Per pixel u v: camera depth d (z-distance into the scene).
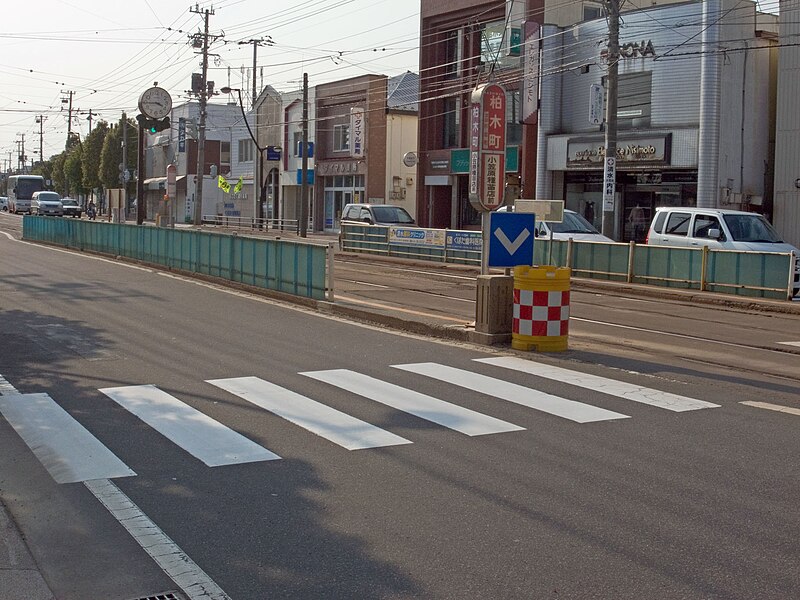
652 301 21.05
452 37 45.59
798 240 31.88
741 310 19.52
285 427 8.49
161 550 5.57
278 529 5.90
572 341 14.21
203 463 7.36
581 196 37.91
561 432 8.31
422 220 47.22
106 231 31.11
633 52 34.16
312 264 17.84
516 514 6.16
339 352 12.70
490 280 13.20
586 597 4.86
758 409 9.34
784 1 31.81
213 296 19.64
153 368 11.49
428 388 10.22
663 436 8.19
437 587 5.00
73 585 5.10
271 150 59.88
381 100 52.28
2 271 25.41
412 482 6.85
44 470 7.21
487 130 13.28
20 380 10.73
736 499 6.46
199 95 56.88
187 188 75.62
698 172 32.75
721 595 4.89
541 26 37.91
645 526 5.92
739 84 33.09
